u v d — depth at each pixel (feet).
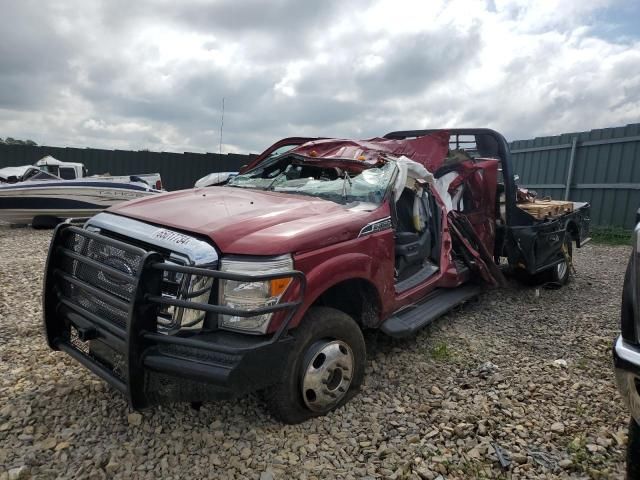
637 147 39.83
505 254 20.44
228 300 9.22
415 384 12.52
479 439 10.02
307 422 10.46
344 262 10.67
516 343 15.44
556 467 9.20
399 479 8.84
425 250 15.20
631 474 8.09
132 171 66.23
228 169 68.85
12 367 12.50
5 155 61.98
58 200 36.91
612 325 17.26
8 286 19.85
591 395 11.86
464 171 17.57
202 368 8.59
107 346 9.98
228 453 9.41
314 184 14.33
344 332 10.75
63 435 9.73
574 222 24.17
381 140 17.15
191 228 9.78
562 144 46.26
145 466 8.96
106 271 9.62
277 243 9.47
